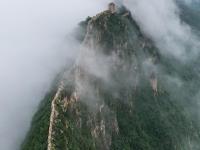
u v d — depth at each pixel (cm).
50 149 15600
